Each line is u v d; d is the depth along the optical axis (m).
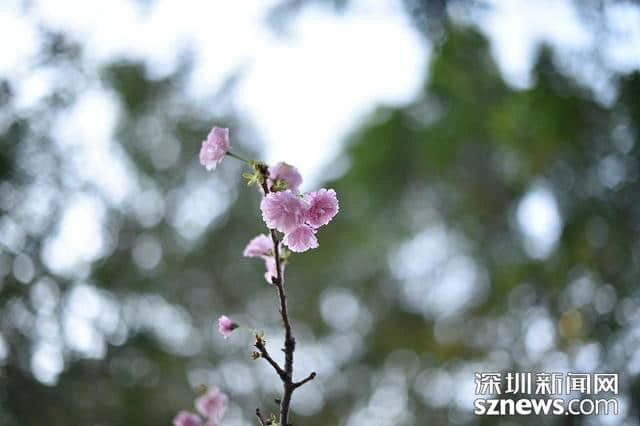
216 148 2.52
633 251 8.64
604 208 8.51
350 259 12.96
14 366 7.70
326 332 12.80
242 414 10.70
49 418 7.74
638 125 7.66
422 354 12.79
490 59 8.51
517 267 10.52
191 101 10.74
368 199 11.82
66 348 8.12
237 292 11.40
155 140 10.62
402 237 12.46
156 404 8.84
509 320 11.34
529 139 8.92
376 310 13.23
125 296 9.41
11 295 7.82
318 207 2.50
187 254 11.12
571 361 9.30
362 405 12.56
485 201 11.12
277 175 2.51
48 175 8.12
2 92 7.89
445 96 10.24
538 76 7.93
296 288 12.72
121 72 9.84
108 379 8.45
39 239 8.00
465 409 11.93
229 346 11.05
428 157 11.05
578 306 9.35
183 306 10.71
